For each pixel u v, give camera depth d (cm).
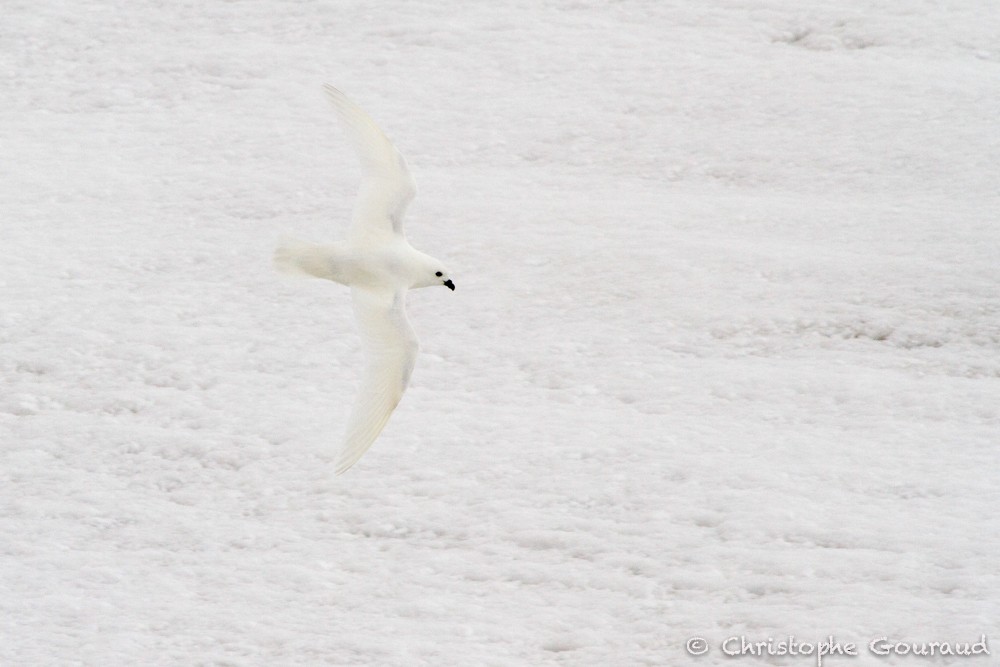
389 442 1347
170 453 1335
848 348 1489
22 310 1541
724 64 2089
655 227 1716
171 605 1128
